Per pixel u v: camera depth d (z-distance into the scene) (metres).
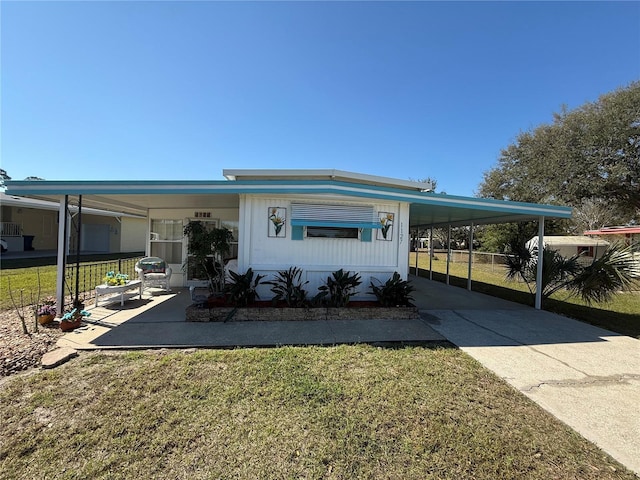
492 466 2.13
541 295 7.47
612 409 2.94
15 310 6.07
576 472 2.11
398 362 3.89
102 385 3.13
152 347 4.23
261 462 2.11
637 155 14.21
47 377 3.28
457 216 8.96
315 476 2.00
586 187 15.02
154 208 8.67
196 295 6.42
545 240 19.08
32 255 17.14
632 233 17.14
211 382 3.22
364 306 6.07
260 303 6.00
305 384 3.22
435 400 3.00
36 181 5.27
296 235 6.29
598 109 15.18
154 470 2.02
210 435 2.38
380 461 2.16
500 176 18.92
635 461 2.23
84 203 7.61
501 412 2.83
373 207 6.50
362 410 2.78
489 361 4.05
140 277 7.08
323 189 5.69
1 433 2.36
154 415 2.61
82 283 9.06
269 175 7.41
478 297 8.98
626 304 8.78
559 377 3.62
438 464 2.14
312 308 5.71
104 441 2.29
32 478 1.94
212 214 8.63
